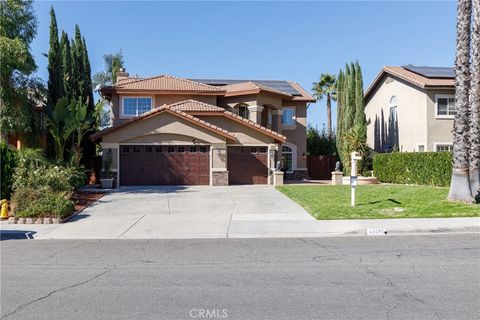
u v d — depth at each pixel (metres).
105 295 6.45
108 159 24.30
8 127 21.47
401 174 25.72
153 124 24.69
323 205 16.27
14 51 20.38
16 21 21.72
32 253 9.73
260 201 18.27
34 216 14.14
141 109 28.41
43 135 25.06
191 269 8.03
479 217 13.42
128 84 28.88
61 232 12.63
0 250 10.12
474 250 9.44
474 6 15.93
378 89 35.06
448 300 6.03
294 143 32.66
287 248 10.01
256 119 29.09
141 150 24.91
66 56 26.66
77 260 8.92
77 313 5.67
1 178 17.23
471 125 16.16
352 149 30.52
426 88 27.12
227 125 26.34
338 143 33.97
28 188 15.43
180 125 24.89
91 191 21.62
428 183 23.06
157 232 12.50
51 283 7.14
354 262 8.42
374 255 9.04
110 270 8.02
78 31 28.25
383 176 28.03
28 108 22.50
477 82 16.00
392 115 32.44
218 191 21.86
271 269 7.95
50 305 6.00
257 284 6.95
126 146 24.77
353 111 31.92
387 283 6.91
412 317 5.39
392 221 13.11
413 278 7.18
